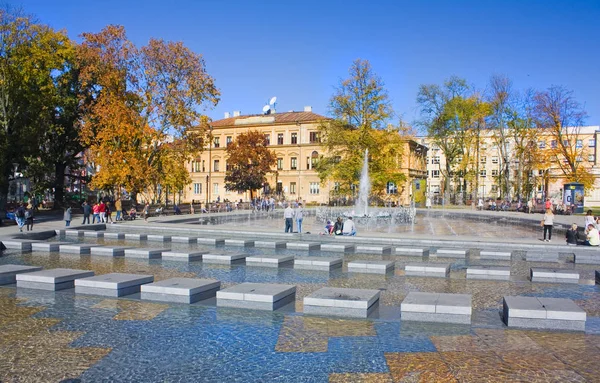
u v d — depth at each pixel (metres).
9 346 7.88
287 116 96.19
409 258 19.66
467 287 13.37
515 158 69.12
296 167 91.62
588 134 89.38
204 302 10.89
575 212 50.22
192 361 7.22
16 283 12.72
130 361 7.22
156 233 30.44
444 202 72.56
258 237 27.31
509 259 19.39
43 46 49.72
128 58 46.22
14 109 46.00
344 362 7.17
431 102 70.00
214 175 96.31
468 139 69.62
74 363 7.13
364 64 59.69
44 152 51.31
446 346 7.88
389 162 59.69
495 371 6.79
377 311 10.28
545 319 8.88
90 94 52.59
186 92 46.47
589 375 6.65
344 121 59.94
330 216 42.00
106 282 11.50
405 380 6.50
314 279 14.47
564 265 18.02
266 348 7.78
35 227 31.83
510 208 59.62
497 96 66.00
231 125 96.12
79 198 64.31
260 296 10.25
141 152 45.97
